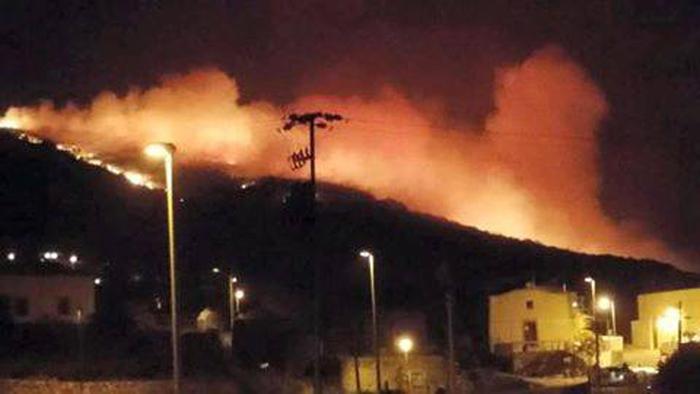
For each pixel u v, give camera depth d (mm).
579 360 93688
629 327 123688
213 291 111375
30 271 88000
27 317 83875
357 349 84375
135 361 66375
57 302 86750
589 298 122250
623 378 74625
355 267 132500
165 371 62500
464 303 109562
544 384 79688
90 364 64625
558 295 101812
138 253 131375
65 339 75125
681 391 48500
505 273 140500
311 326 88562
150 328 86188
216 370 65750
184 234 145250
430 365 80938
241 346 84250
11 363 64625
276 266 128250
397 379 79250
